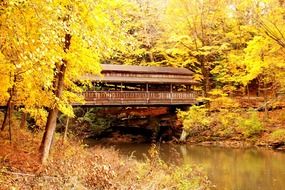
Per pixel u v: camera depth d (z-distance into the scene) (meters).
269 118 31.02
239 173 17.80
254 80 41.03
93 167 11.25
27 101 14.14
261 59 26.64
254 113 29.70
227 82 38.56
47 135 13.45
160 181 11.73
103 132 35.72
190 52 38.12
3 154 12.84
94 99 29.27
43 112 15.55
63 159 13.35
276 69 27.30
